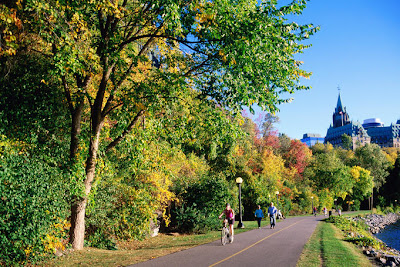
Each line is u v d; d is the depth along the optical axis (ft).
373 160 386.32
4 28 27.94
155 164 48.16
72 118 38.04
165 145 49.49
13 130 32.19
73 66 28.81
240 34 32.42
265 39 32.63
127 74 38.09
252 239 52.13
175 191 71.46
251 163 153.58
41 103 35.24
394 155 500.33
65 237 37.88
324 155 289.33
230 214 47.85
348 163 403.75
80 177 35.83
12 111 32.68
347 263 31.81
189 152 72.90
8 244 27.12
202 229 67.41
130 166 44.75
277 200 135.54
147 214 52.90
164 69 44.39
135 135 41.37
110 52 35.12
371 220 193.16
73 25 33.12
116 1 32.01
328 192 255.70
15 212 27.81
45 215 30.25
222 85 37.06
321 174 272.51
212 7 32.76
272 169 153.69
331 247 42.83
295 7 32.99
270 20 32.63
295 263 31.17
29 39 34.83
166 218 67.41
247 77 35.65
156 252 39.01
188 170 77.41
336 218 116.37
